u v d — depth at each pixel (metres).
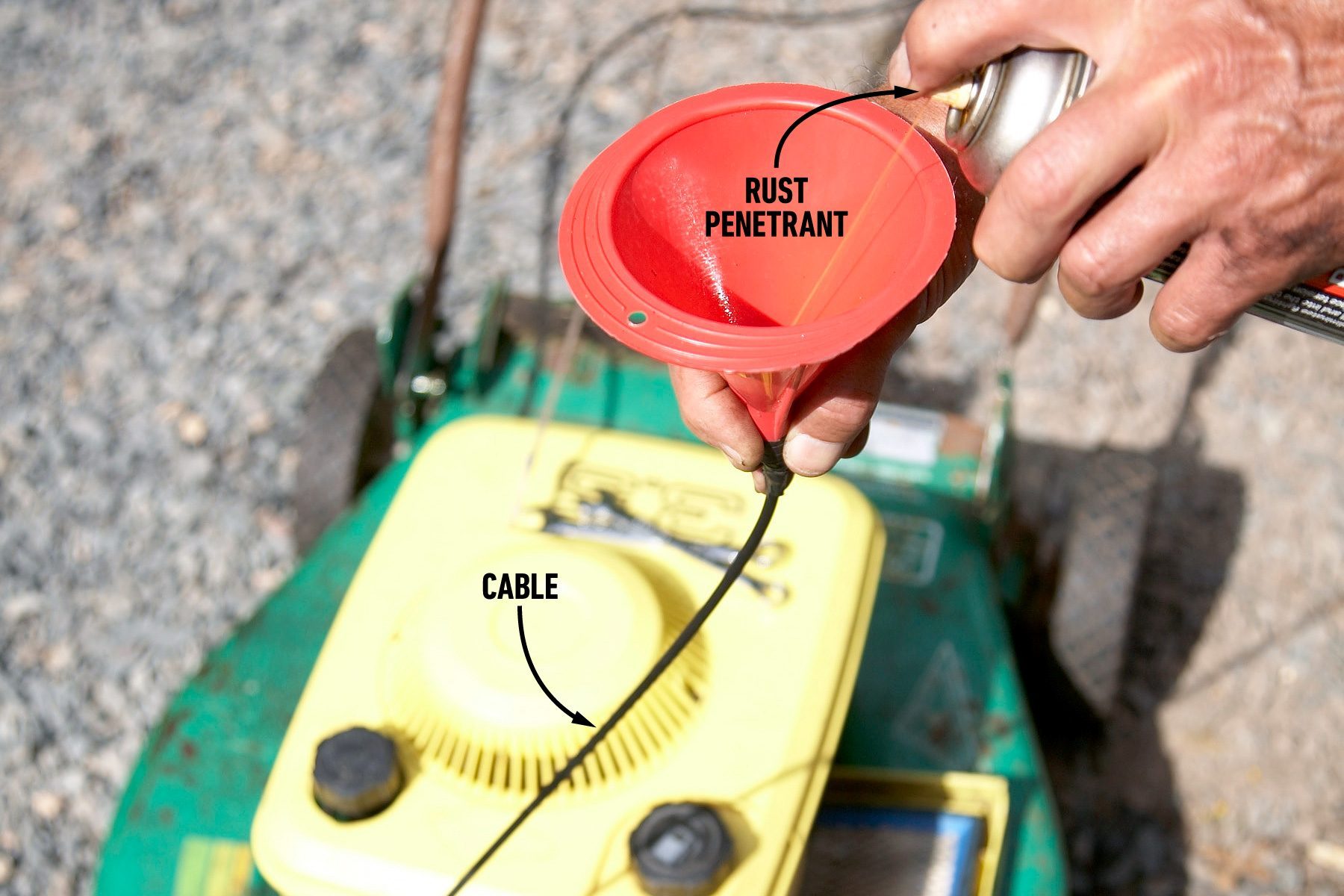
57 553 1.55
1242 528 1.64
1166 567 1.60
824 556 1.06
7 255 1.87
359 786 0.95
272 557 1.55
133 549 1.55
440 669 0.97
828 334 0.71
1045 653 1.33
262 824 0.97
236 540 1.56
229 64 2.15
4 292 1.81
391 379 1.34
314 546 1.31
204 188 1.97
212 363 1.74
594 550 1.02
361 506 1.25
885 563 1.26
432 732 0.98
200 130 2.05
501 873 0.94
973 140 0.77
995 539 1.32
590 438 1.13
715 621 1.03
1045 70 0.74
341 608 1.05
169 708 1.13
